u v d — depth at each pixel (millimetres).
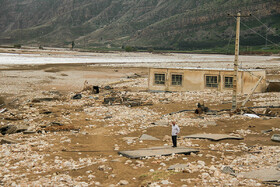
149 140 19688
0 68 81938
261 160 14266
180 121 25141
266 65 113500
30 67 89188
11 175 13320
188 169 13000
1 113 31828
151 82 45031
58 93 47844
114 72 85000
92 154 16797
